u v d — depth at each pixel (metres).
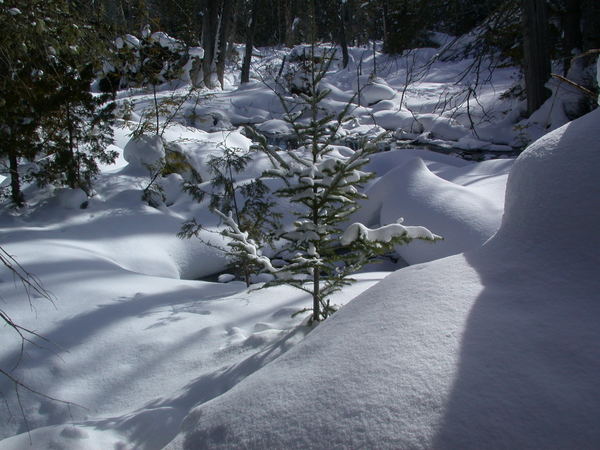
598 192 2.01
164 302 4.46
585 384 1.45
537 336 1.67
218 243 7.50
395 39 14.34
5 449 2.28
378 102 19.88
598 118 2.21
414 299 2.11
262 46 39.31
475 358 1.63
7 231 6.57
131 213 7.87
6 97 6.03
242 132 14.51
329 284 3.68
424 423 1.46
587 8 12.26
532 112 13.16
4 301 4.26
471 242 5.88
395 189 7.66
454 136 14.45
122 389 3.16
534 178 2.22
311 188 3.31
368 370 1.76
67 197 7.65
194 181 9.14
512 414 1.41
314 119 3.60
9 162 8.15
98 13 5.38
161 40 12.98
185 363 3.38
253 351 3.35
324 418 1.64
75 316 4.02
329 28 27.38
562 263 1.98
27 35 4.58
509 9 12.87
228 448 1.74
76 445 2.27
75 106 7.64
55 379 3.23
